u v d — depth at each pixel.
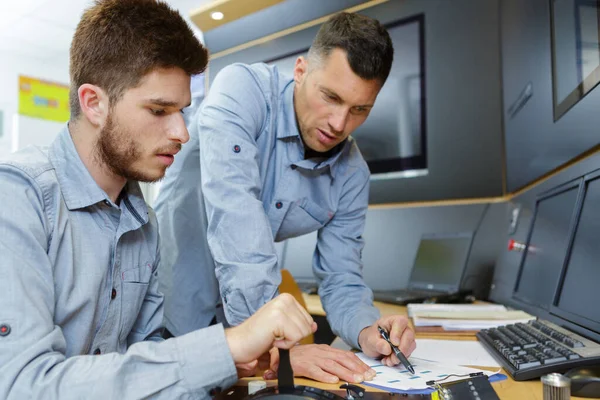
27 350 0.58
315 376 0.80
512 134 1.73
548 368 0.73
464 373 0.78
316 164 1.20
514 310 1.39
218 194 0.96
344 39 0.98
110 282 0.83
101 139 0.75
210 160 1.00
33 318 0.61
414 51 2.04
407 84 2.06
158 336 1.00
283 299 0.67
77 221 0.78
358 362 0.85
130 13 0.72
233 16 2.40
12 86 4.37
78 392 0.58
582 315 0.97
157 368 0.62
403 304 1.63
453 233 1.88
